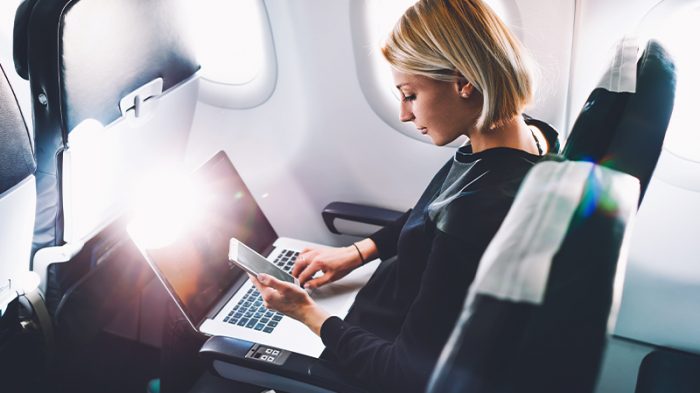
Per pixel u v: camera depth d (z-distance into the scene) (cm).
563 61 142
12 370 138
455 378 45
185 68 149
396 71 104
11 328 134
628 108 80
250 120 187
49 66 112
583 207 51
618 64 93
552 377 48
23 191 114
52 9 108
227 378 132
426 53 98
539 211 49
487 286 45
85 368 195
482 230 97
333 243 199
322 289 146
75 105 117
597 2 134
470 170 103
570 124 150
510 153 100
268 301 126
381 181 180
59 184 126
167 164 168
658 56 92
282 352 126
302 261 149
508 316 44
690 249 153
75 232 132
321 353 133
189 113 163
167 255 142
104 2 115
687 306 160
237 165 196
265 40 167
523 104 99
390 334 131
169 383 156
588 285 48
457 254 99
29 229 122
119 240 157
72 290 142
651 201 150
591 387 49
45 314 136
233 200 167
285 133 184
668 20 131
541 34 140
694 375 133
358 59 162
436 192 120
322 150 182
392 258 154
